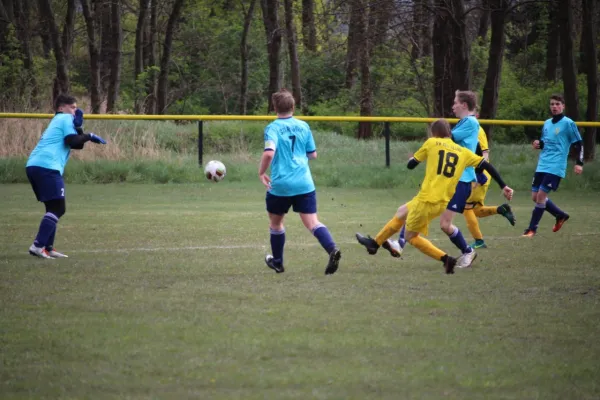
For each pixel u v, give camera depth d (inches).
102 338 535.2
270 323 576.7
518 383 448.5
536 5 3563.0
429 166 760.3
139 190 1699.1
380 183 1835.6
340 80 4279.0
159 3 4013.3
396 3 2659.9
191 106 4409.5
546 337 544.4
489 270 805.2
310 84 4279.0
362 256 885.8
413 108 3467.0
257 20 4490.7
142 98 3511.3
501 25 2351.1
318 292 686.5
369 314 606.9
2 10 3225.9
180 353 501.0
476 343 528.7
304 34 3959.2
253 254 892.6
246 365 477.7
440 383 447.5
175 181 1873.8
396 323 580.1
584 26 2233.0
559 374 464.8
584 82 3361.2
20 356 494.0
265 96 4490.7
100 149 2014.0
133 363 480.1
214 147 2196.1
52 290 689.0
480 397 425.4
